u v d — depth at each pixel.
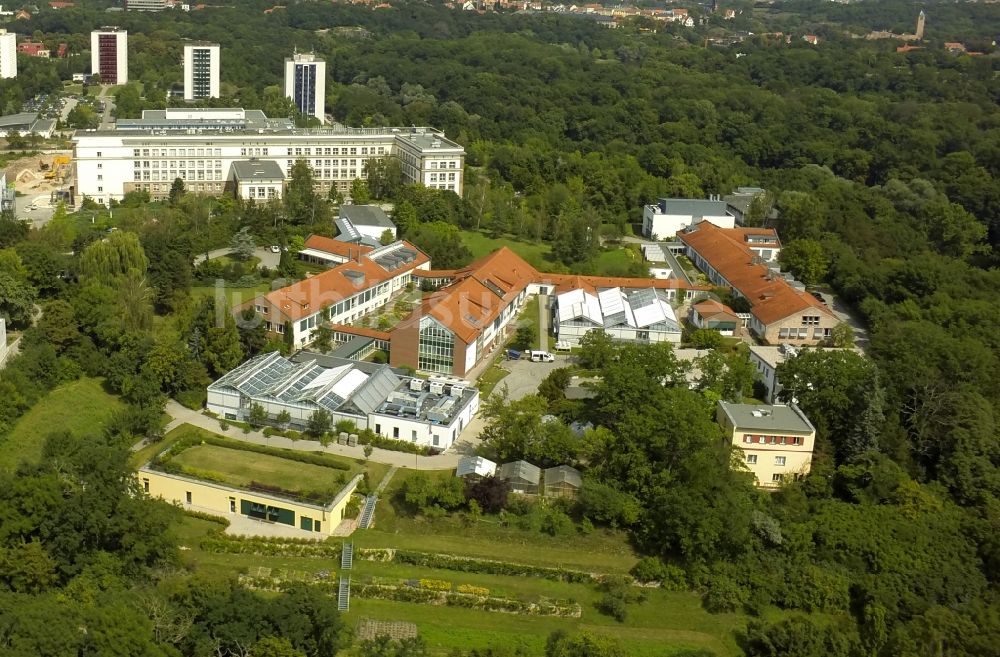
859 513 154.38
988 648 128.12
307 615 116.75
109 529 126.44
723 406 169.88
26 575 118.56
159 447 162.12
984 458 167.50
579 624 133.00
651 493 149.75
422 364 197.00
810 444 163.38
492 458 165.00
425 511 148.38
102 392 177.38
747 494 153.00
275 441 167.62
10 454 154.88
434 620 130.50
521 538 146.88
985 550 150.50
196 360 182.75
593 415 174.62
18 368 168.88
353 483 152.62
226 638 111.62
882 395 171.75
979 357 188.50
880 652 132.12
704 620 136.62
